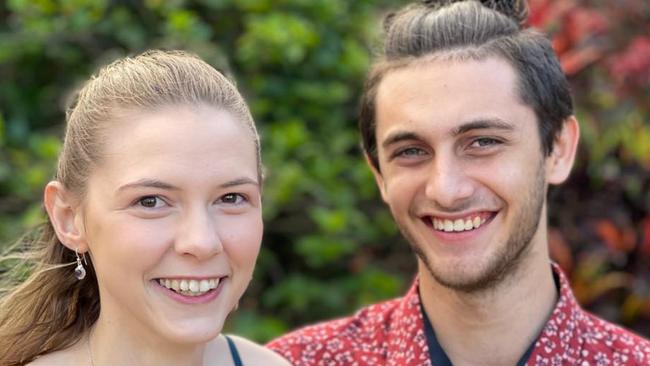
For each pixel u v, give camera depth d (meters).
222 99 2.48
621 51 4.32
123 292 2.44
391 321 3.11
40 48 5.05
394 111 2.79
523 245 2.78
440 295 2.89
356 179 4.89
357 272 4.96
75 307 2.74
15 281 2.96
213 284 2.46
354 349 3.10
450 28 2.78
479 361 2.88
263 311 5.01
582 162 4.53
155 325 2.45
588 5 4.34
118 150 2.40
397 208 2.84
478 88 2.72
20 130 5.09
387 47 2.86
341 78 5.14
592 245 4.56
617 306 4.72
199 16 5.11
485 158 2.73
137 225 2.39
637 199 4.68
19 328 2.74
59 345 2.73
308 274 5.08
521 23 2.96
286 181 4.59
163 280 2.44
